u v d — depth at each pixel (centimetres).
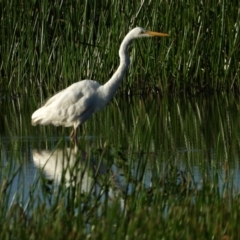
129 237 755
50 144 1434
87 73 1980
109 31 1953
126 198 908
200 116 1731
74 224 804
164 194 922
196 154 1317
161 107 1867
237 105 1866
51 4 1972
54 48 1989
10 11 1977
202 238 777
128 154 1288
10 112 1830
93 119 1738
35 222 826
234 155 1299
